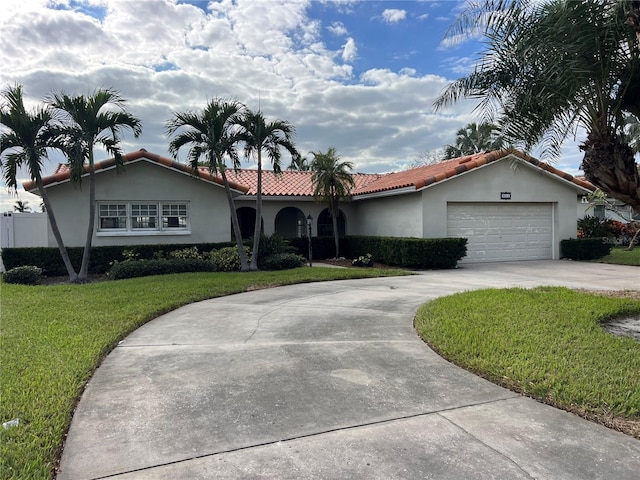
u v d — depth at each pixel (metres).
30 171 11.80
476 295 8.88
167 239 16.19
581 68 6.16
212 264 14.38
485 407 3.86
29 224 15.11
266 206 20.25
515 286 10.82
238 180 21.12
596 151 6.68
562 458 3.03
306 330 6.57
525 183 17.27
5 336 6.06
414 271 14.55
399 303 8.63
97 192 15.25
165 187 16.08
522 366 4.68
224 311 8.00
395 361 5.10
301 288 10.77
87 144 12.18
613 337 5.76
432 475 2.82
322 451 3.13
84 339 5.89
